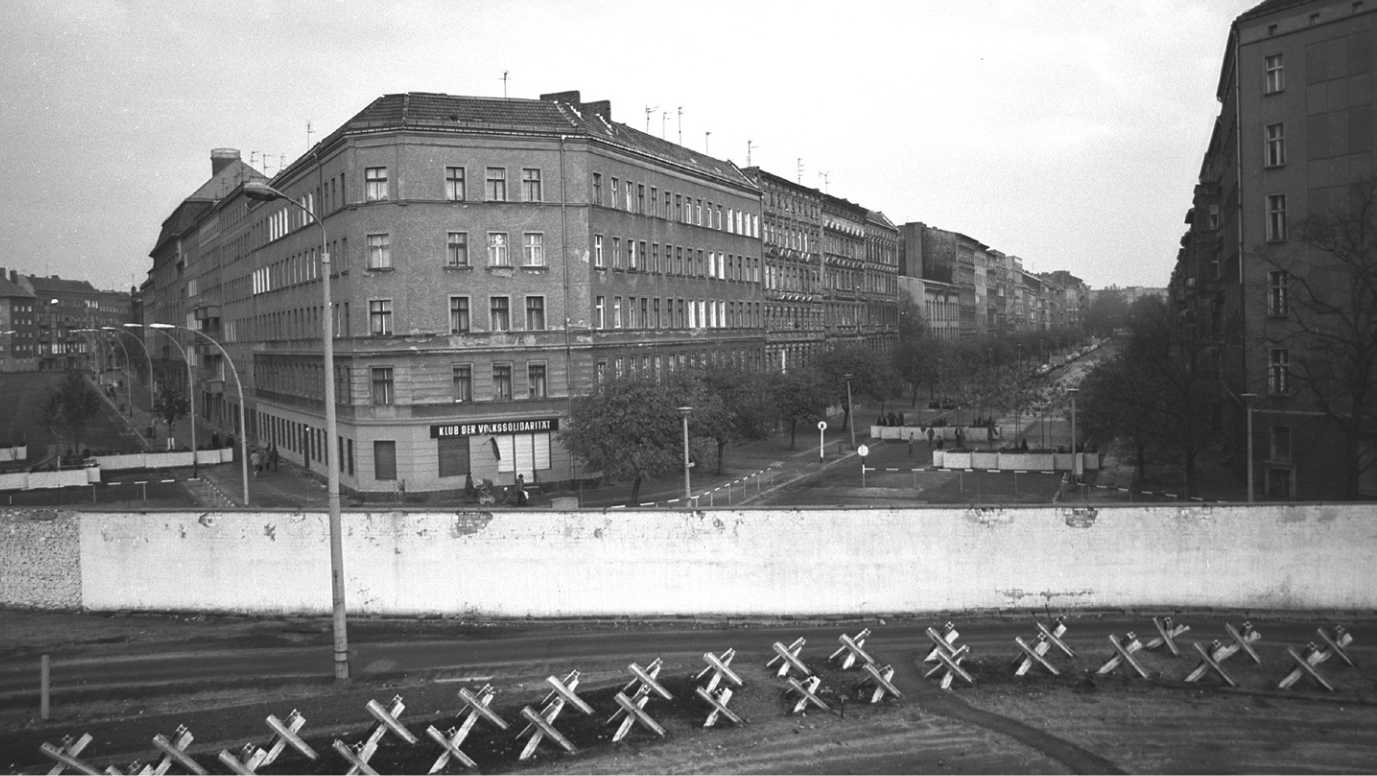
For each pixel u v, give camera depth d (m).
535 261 56.53
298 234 66.81
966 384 94.88
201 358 113.25
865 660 23.27
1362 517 26.95
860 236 127.50
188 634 27.05
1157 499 47.62
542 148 56.44
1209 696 21.95
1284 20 47.53
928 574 27.41
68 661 24.94
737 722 20.53
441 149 54.16
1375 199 42.47
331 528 23.52
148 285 170.38
